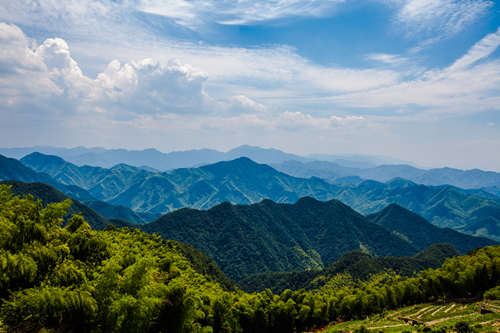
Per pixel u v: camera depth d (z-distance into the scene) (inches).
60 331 1195.3
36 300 1158.3
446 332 2124.8
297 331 3535.9
